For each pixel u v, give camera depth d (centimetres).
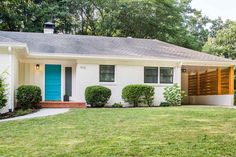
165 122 976
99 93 1766
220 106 1823
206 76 2266
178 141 676
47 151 603
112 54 1884
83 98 1855
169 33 3359
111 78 1897
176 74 1975
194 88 2427
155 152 580
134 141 679
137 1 3216
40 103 1691
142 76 1934
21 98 1541
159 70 1959
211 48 3078
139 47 2128
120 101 1891
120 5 3247
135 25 3294
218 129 835
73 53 1830
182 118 1080
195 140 686
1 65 1401
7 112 1379
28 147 641
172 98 1917
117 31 3338
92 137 734
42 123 983
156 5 3256
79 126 909
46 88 1900
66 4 3309
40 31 3073
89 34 3484
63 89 1916
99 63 1884
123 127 878
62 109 1568
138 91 1828
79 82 1856
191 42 3475
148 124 933
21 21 3044
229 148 609
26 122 1009
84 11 3466
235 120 1026
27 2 3091
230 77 2036
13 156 571
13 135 779
